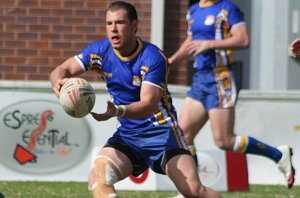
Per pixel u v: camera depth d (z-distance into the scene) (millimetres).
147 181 28828
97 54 18734
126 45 18234
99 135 31141
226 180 29250
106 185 17984
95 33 34406
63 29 34344
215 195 18688
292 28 37594
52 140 31047
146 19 34281
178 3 34812
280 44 37688
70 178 31141
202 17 26141
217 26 25922
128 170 18828
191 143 26297
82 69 18859
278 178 32250
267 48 37719
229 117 26312
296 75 37688
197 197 18578
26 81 33875
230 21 25766
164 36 34781
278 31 37656
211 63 26141
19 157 31016
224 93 26156
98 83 32344
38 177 31078
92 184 18125
